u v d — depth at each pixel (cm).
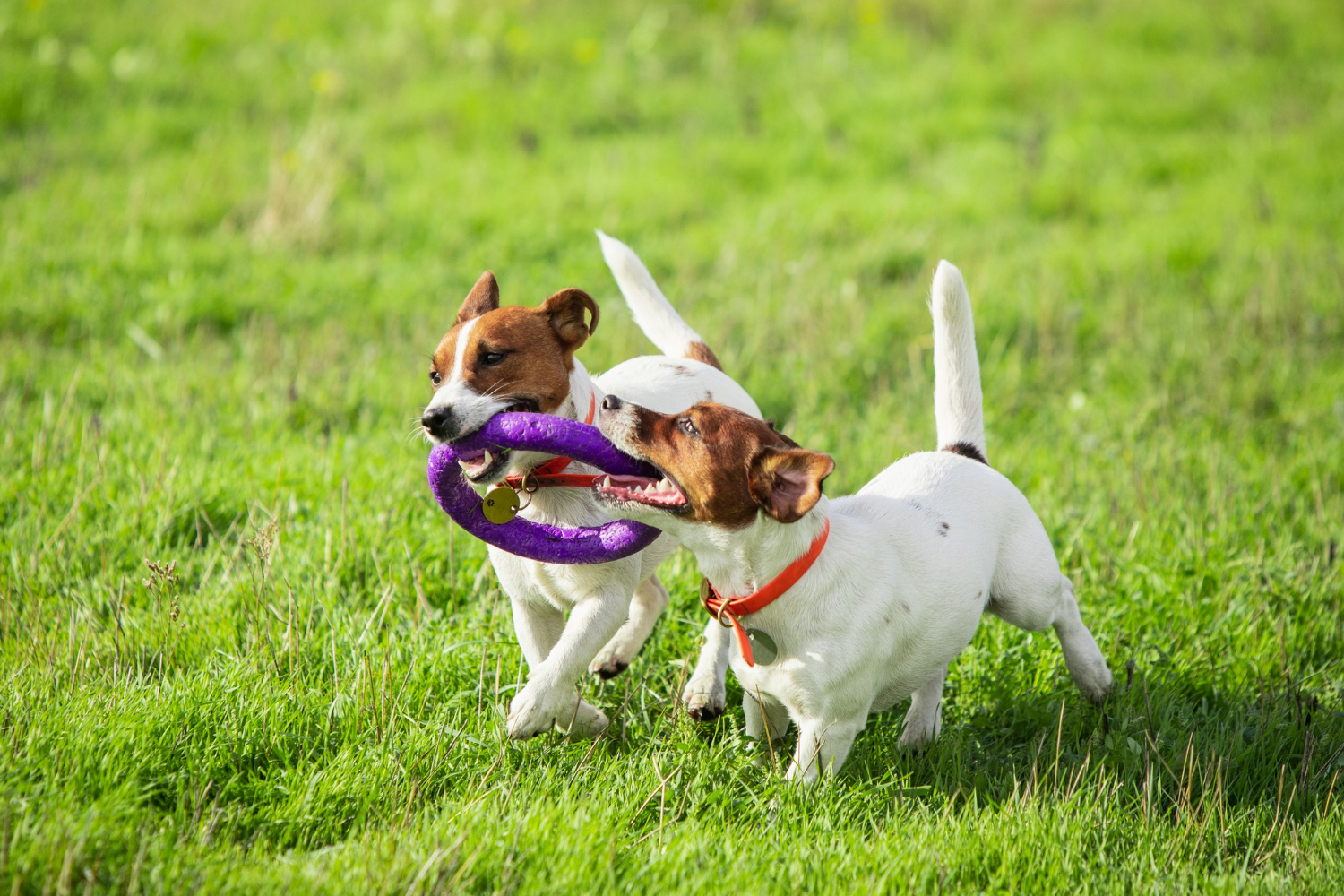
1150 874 388
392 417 718
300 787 398
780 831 397
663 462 407
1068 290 958
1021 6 1792
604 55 1545
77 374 659
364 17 1648
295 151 1144
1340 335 880
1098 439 719
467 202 1124
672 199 1154
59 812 352
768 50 1588
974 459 506
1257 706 500
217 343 817
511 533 421
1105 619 543
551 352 444
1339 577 580
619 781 418
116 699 423
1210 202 1167
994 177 1234
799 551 410
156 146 1241
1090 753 454
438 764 417
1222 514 627
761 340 838
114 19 1538
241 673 455
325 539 555
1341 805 430
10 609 493
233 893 332
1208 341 857
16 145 1197
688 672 497
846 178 1253
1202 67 1555
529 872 357
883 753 465
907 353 852
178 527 590
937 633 449
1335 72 1534
